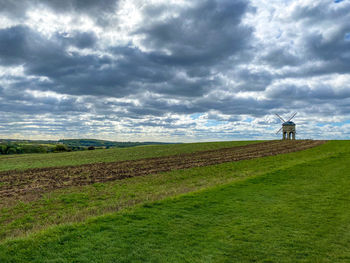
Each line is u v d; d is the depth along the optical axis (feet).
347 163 86.74
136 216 35.86
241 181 60.34
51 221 41.22
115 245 27.02
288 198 45.85
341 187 53.42
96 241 27.78
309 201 43.75
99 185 72.54
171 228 31.81
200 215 36.83
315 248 26.55
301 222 33.91
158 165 116.88
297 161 97.91
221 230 31.37
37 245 26.71
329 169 75.31
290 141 247.50
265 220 34.81
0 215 46.83
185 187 62.23
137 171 99.55
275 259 24.47
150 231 30.73
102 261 23.93
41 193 64.59
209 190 51.70
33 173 105.50
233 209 39.58
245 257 24.86
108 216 35.45
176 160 135.23
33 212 47.96
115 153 209.97
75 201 55.26
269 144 222.89
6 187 75.41
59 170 112.68
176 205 41.42
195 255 25.25
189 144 279.90
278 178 63.46
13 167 131.85
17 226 40.32
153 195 54.90
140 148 258.16
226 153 161.89
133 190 63.77
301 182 59.06
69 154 223.51
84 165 130.72
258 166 92.94
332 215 36.35
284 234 30.12
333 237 29.07
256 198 45.85
